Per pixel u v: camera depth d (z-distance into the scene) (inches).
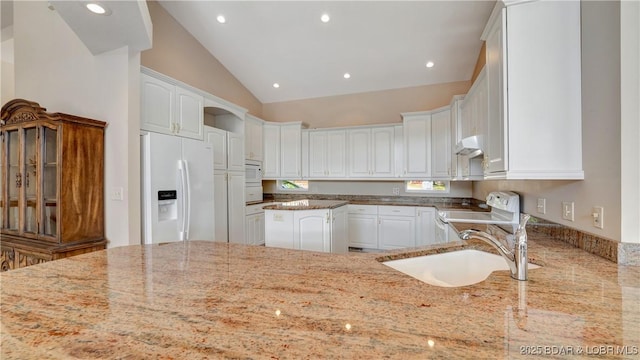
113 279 36.8
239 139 164.4
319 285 34.5
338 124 204.2
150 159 99.8
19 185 94.0
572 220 58.1
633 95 44.6
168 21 137.5
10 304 29.5
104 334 23.6
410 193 187.0
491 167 70.7
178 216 109.1
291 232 114.8
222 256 48.1
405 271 52.2
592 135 51.7
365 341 22.4
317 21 135.6
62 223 85.4
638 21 44.4
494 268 54.6
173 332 23.8
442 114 154.7
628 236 44.8
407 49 149.2
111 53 95.2
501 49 59.9
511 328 24.4
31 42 113.0
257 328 24.4
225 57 170.4
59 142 85.4
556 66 55.9
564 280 36.9
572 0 55.1
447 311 27.5
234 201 158.2
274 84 195.9
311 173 195.0
